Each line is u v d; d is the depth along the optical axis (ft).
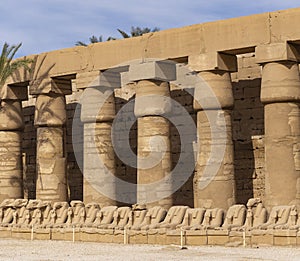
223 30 80.23
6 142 102.58
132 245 68.85
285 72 76.59
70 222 77.97
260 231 64.39
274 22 76.95
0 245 71.56
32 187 113.50
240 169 92.84
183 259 55.16
